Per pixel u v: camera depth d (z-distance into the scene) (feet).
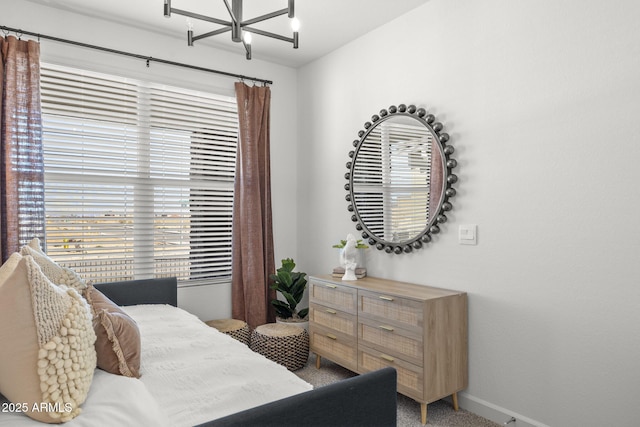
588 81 6.57
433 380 7.80
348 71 11.48
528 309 7.35
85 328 4.46
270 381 5.14
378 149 10.34
